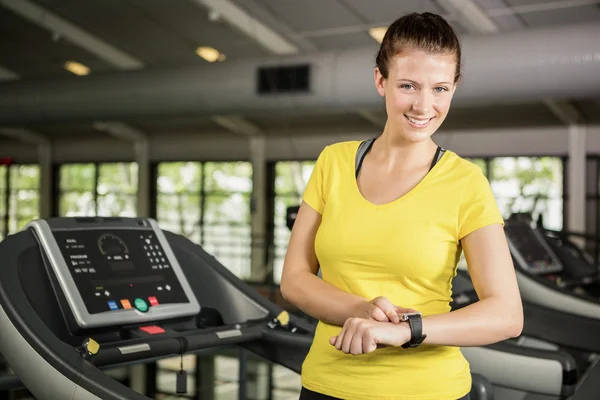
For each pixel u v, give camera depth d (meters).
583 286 5.20
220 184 12.87
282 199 12.33
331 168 1.18
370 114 10.72
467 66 6.94
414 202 1.08
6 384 1.88
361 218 1.10
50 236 1.83
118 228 1.99
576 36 6.59
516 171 10.52
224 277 2.13
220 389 7.18
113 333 1.85
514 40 6.81
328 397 1.12
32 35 10.48
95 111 9.35
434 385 1.08
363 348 0.96
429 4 8.18
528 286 3.67
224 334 1.90
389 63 1.07
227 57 10.64
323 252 1.13
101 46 10.57
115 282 1.88
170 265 2.03
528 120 10.34
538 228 5.04
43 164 14.70
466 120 10.75
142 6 9.14
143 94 8.91
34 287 1.77
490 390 1.58
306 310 1.11
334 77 7.77
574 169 10.03
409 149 1.11
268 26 9.47
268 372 7.60
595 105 9.50
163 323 1.94
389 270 1.08
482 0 8.05
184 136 13.15
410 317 0.98
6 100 9.86
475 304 1.04
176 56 10.82
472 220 1.07
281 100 8.16
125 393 1.40
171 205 13.32
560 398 2.44
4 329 1.55
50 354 1.47
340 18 8.89
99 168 14.18
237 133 12.41
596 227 9.98
